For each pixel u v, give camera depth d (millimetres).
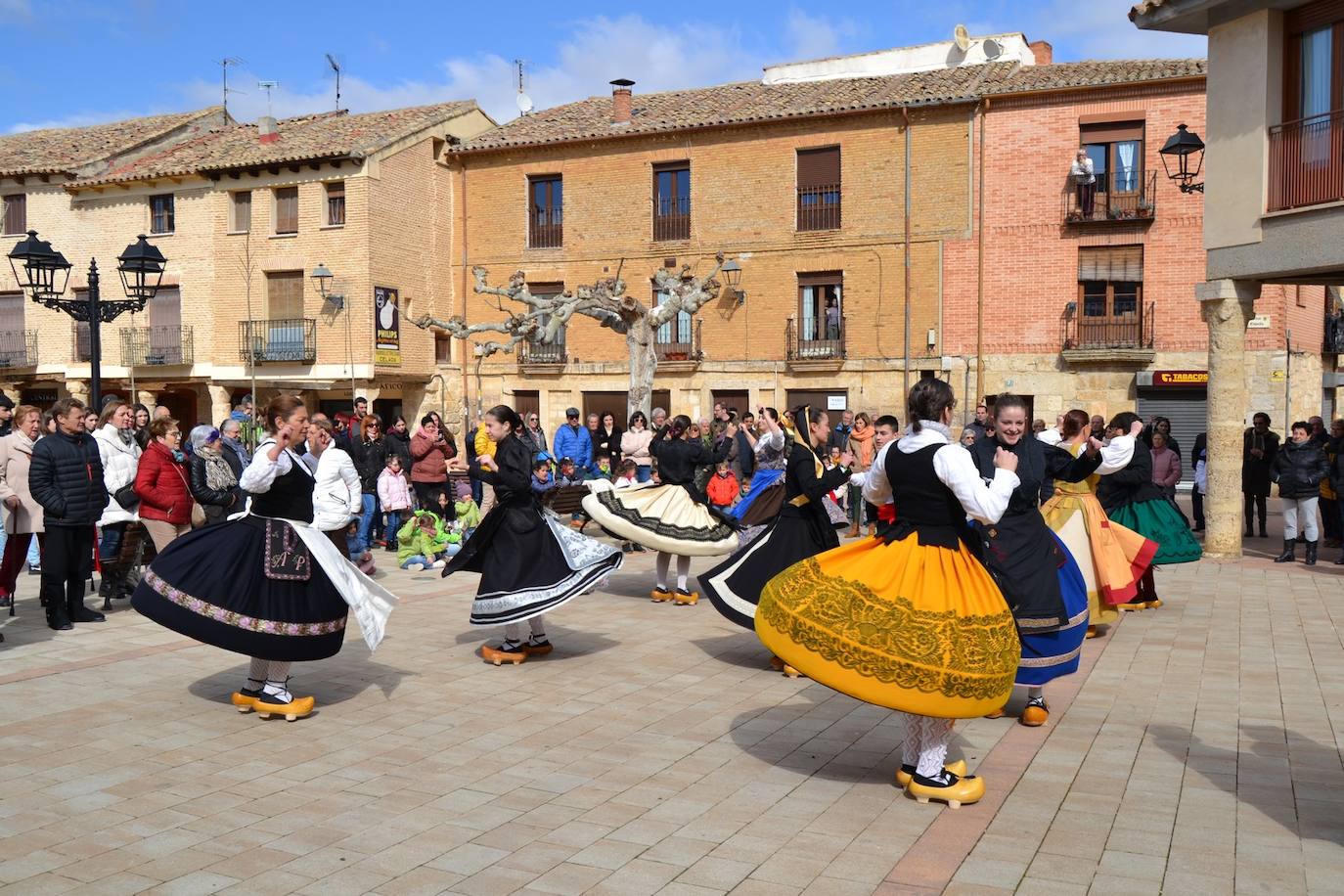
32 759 5801
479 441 14812
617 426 30469
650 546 10250
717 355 29078
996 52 29875
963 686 4832
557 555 7965
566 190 30516
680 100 31875
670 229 29578
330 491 9922
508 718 6637
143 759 5812
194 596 6312
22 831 4785
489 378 31734
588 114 32375
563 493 15578
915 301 27078
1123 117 25188
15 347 34094
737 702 7008
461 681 7578
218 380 31234
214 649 8609
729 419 18703
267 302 30859
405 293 30641
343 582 6586
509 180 31219
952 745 6027
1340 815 4961
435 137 31312
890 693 4848
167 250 31922
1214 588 11688
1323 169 12898
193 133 36344
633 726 6461
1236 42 13758
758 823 4895
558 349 30938
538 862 4461
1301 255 13023
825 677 4938
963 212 26547
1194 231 24891
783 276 28344
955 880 4262
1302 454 13508
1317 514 13547
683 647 8742
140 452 11797
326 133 31734
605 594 11461
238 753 5922
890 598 4934
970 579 5004
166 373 31875
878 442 10141
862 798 5219
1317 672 7797
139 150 34438
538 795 5262
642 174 29656
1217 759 5789
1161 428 14586
